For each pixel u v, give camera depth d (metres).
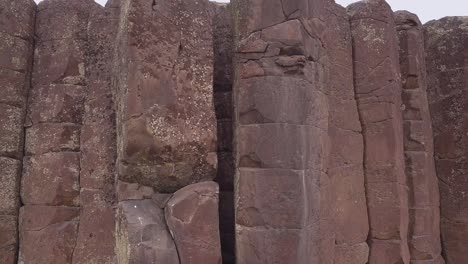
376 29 5.92
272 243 3.81
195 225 3.77
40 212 5.06
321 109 4.54
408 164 6.08
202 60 4.05
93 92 5.21
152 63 3.83
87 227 4.95
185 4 4.06
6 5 5.33
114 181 4.95
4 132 5.17
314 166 4.22
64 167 5.12
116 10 5.41
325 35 4.92
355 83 5.91
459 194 6.47
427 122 6.46
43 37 5.53
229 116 4.89
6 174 5.14
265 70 4.04
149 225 3.72
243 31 4.20
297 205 3.86
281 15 4.11
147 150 3.77
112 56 5.16
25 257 5.04
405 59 6.29
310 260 3.99
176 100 3.87
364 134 5.80
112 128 5.06
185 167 3.91
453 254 6.43
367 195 5.69
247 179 3.95
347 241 5.39
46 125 5.23
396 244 5.51
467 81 6.52
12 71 5.29
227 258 4.56
